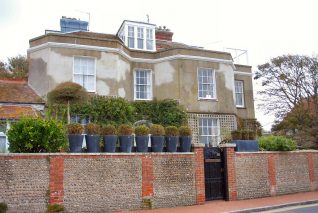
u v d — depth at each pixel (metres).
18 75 33.00
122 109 19.28
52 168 10.59
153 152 12.62
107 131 12.04
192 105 21.98
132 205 11.81
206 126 22.44
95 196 11.19
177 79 21.94
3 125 15.25
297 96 32.06
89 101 18.66
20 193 10.05
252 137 15.80
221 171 14.29
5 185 9.88
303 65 31.92
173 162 12.92
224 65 23.58
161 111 21.34
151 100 21.81
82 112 18.36
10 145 10.73
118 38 24.17
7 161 10.02
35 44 19.69
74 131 11.55
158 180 12.49
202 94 22.61
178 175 12.95
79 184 10.97
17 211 9.93
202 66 22.75
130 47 24.08
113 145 12.05
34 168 10.34
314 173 17.56
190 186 13.13
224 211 11.64
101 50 20.12
